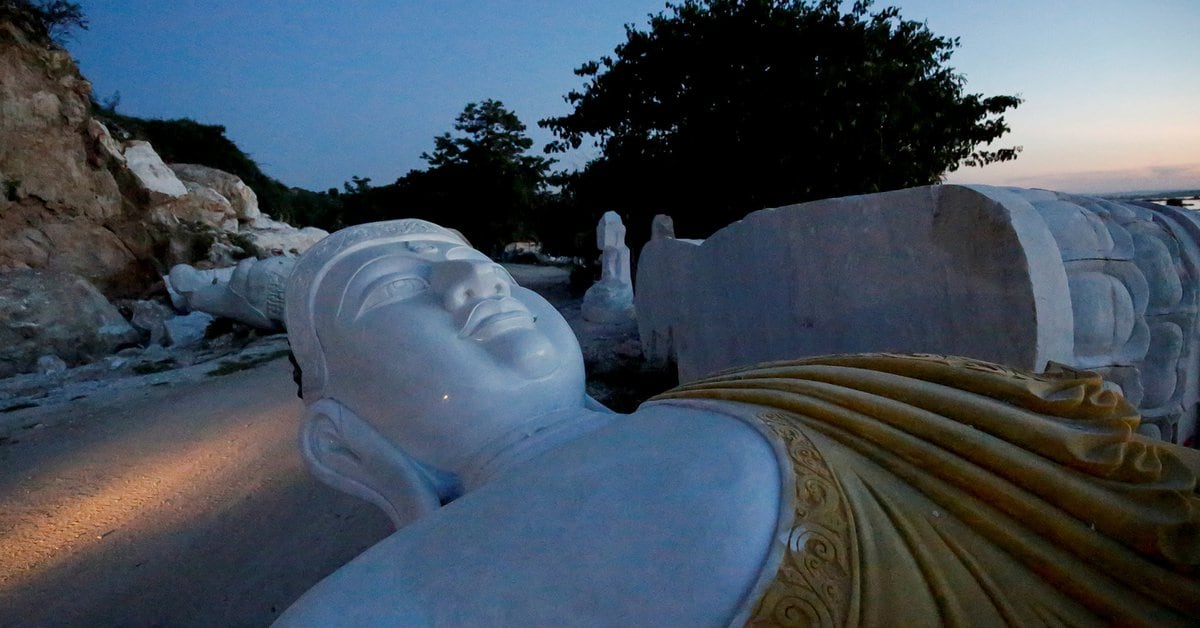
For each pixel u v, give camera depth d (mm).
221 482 5574
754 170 14344
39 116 16156
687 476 1354
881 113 12727
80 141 17203
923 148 13484
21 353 12930
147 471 6133
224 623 3398
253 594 3631
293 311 2521
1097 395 1470
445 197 37250
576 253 23250
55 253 16578
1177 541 1132
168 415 8242
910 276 2844
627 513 1286
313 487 5090
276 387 9172
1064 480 1239
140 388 10250
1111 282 2490
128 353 14156
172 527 4762
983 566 1166
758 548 1198
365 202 39906
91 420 8422
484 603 1178
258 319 14266
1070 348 2342
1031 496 1242
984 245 2443
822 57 14250
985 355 2473
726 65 14945
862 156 13125
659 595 1143
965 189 2514
